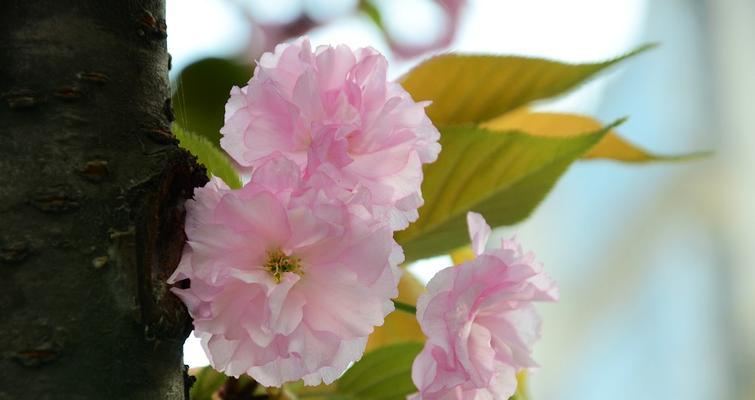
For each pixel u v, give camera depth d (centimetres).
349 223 58
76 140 56
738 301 142
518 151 67
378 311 59
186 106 73
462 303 62
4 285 56
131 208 56
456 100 71
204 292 57
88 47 57
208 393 66
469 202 68
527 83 71
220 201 57
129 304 56
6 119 56
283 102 59
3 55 57
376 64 60
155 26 58
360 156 60
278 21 89
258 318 58
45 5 57
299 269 59
